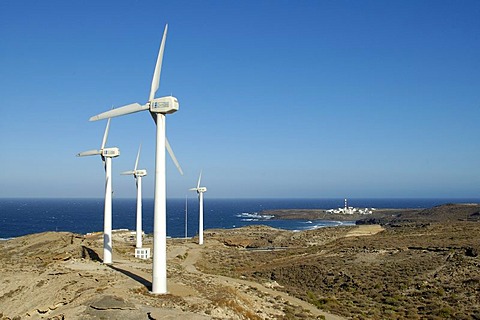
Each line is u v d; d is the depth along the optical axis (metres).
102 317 35.41
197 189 123.75
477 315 47.94
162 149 41.72
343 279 70.00
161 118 41.88
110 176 65.25
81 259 65.88
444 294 57.78
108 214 64.56
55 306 41.38
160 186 41.44
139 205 94.69
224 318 35.59
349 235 133.75
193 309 37.41
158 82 42.88
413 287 62.25
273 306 47.88
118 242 124.62
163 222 41.44
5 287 51.22
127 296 39.88
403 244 90.19
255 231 172.00
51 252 87.81
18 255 87.62
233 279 67.00
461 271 65.31
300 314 45.91
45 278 51.09
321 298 57.94
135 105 42.72
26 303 46.03
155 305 37.69
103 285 44.44
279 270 81.25
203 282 50.25
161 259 41.38
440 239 93.25
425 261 73.94
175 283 47.31
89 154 65.50
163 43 42.75
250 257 99.62
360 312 50.44
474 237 91.94
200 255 99.56
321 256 90.06
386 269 72.44
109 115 44.75
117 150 64.62
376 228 146.38
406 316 48.72
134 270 56.59
